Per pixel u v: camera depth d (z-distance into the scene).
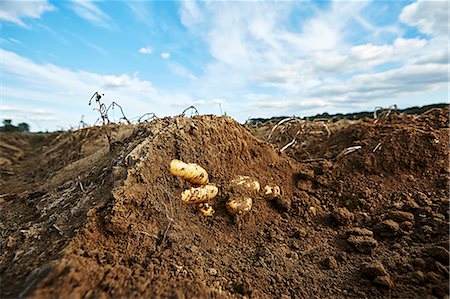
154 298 1.90
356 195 3.67
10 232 3.12
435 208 3.18
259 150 4.02
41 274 1.88
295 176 4.02
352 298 2.25
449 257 2.40
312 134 6.51
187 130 3.52
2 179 7.06
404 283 2.30
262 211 3.33
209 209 3.04
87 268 1.99
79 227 2.40
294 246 2.89
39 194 4.43
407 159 4.00
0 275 2.20
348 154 4.38
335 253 2.81
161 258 2.27
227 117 4.06
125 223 2.43
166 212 2.70
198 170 2.98
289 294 2.30
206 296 2.04
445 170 3.78
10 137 14.97
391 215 3.18
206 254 2.52
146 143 3.23
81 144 7.01
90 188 3.13
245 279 2.35
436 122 4.94
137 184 2.75
